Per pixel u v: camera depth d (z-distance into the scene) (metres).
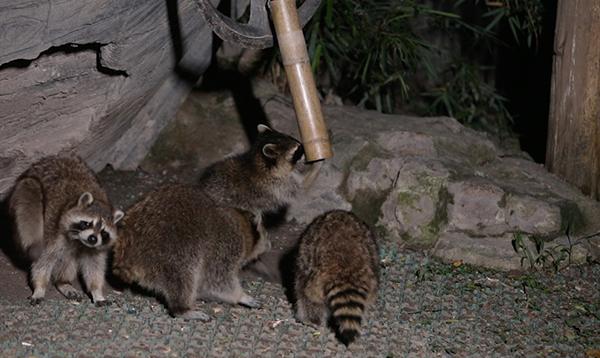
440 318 6.07
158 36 6.66
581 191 7.77
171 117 8.10
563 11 7.68
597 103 7.60
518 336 5.91
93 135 7.06
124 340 5.44
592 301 6.54
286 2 5.75
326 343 5.61
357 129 8.11
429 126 8.38
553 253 7.09
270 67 9.06
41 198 6.16
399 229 7.31
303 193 7.51
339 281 5.39
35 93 6.18
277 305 6.12
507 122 10.20
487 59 10.74
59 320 5.65
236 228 5.98
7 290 6.11
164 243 5.69
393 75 9.12
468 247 7.06
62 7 5.50
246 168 6.68
